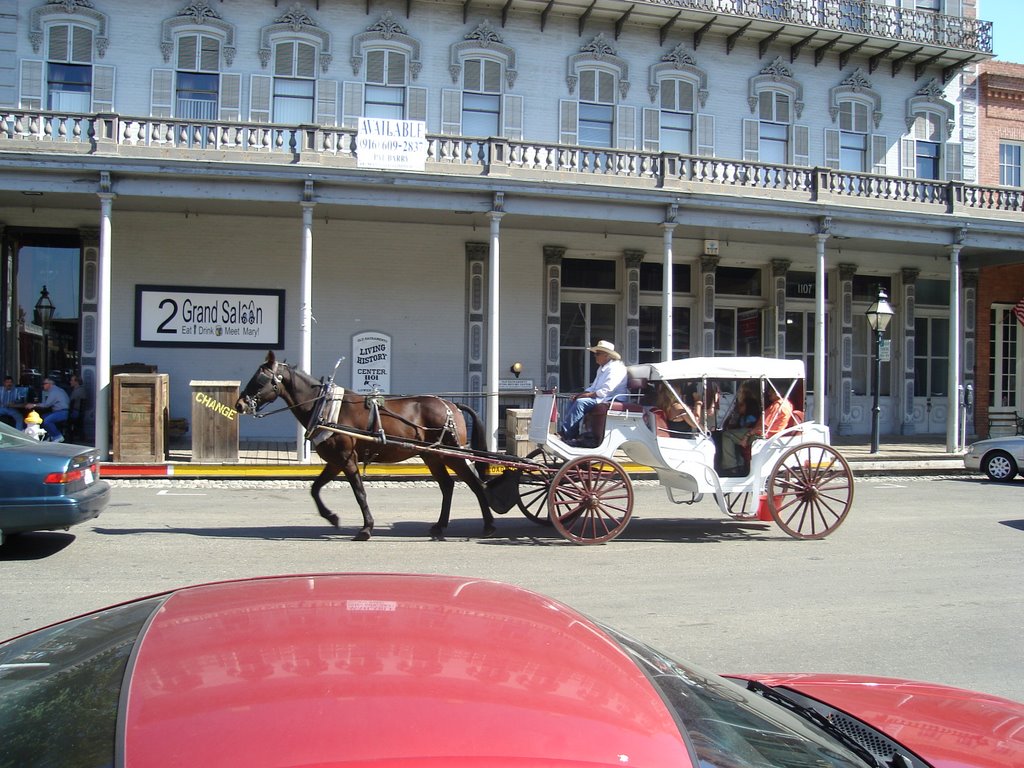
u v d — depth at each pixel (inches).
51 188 641.6
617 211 739.4
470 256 851.4
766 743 85.2
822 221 776.3
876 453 788.0
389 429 404.5
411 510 505.4
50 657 88.5
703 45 911.7
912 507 545.0
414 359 843.4
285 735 64.3
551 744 66.7
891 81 972.6
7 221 761.0
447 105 845.8
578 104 876.0
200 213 785.6
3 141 644.7
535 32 864.3
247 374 808.3
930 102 981.8
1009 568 361.1
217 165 653.3
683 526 462.6
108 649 85.4
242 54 804.0
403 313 841.5
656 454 405.1
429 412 413.1
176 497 538.6
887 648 249.1
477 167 717.9
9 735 70.0
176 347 793.6
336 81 821.9
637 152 749.9
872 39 919.0
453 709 69.7
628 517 407.2
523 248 871.7
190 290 794.8
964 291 1019.9
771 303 945.5
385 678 74.4
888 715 127.0
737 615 282.0
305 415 404.8
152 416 624.4
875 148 964.6
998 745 116.2
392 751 63.1
